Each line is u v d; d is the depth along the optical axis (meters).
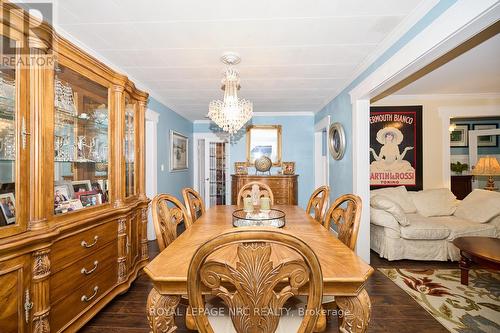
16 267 1.21
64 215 1.52
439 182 4.03
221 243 0.72
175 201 1.75
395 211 2.88
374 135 4.10
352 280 0.96
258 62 2.55
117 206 2.07
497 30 1.96
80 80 1.82
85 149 2.08
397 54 1.97
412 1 1.60
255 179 4.73
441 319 1.80
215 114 2.52
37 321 1.31
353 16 1.76
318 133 5.08
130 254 2.27
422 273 2.57
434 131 4.03
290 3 1.61
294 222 1.90
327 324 1.76
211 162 5.66
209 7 1.65
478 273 2.55
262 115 5.20
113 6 1.63
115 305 1.99
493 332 1.65
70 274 1.56
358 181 2.82
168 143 4.26
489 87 3.62
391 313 1.87
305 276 0.75
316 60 2.50
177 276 0.99
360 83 2.71
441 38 1.49
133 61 2.52
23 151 1.28
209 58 2.45
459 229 2.85
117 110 2.09
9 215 1.24
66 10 1.67
